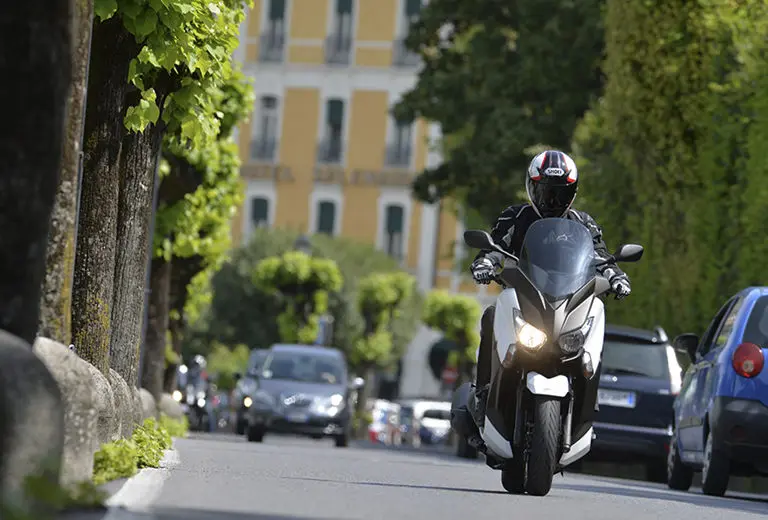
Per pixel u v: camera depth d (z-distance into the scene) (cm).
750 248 5191
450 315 17162
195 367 10988
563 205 2750
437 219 18900
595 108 6806
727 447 3622
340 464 3888
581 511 2370
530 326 2614
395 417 15725
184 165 5841
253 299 17250
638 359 5066
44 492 1540
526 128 9369
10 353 1633
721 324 3966
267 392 7950
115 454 2397
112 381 2970
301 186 19162
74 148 2177
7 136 1773
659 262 5812
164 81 3306
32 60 1761
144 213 3547
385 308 16750
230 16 3278
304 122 19188
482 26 10212
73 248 2178
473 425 2830
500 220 2791
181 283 6775
